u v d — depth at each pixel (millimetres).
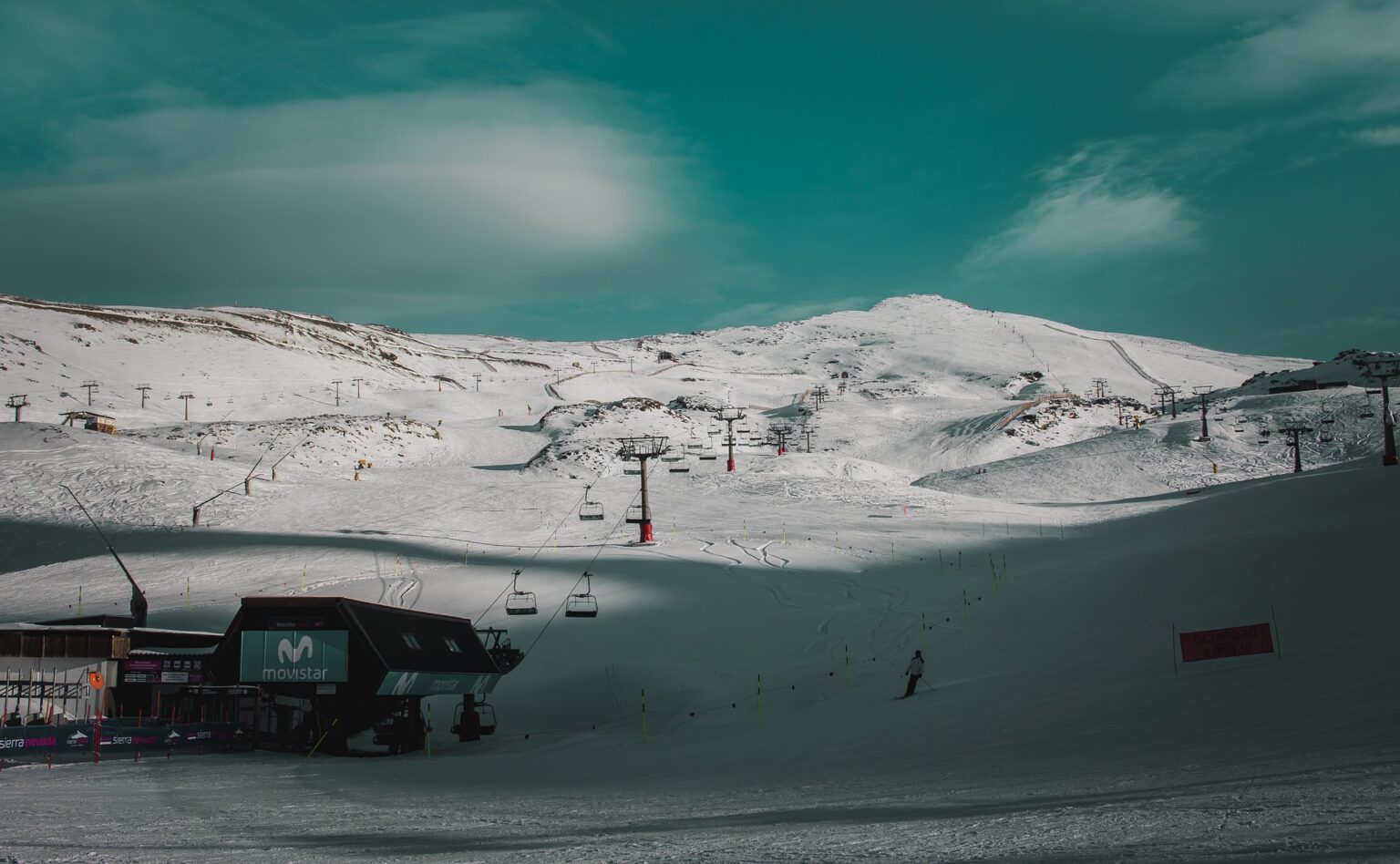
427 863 8578
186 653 34875
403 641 32344
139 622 42719
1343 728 13883
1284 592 29422
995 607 40469
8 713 30188
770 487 91500
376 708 33125
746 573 54438
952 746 19141
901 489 91625
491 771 22109
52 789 18094
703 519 76062
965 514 76750
